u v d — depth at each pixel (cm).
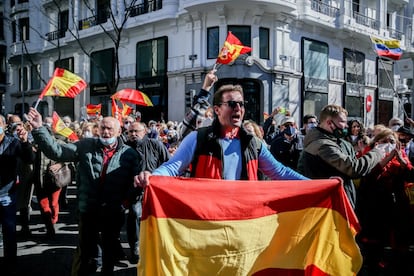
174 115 2175
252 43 2000
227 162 290
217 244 287
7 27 3600
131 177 435
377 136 494
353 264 314
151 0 2259
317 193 315
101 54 2617
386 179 475
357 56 2659
